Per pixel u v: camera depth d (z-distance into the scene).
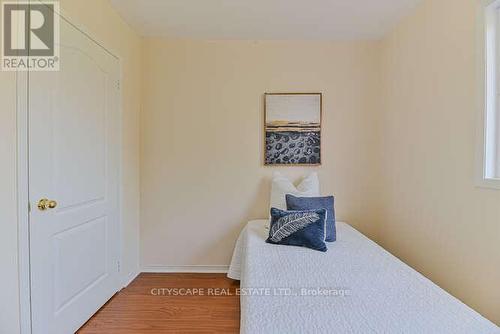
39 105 1.58
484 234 1.62
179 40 2.93
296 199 2.53
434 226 2.07
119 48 2.46
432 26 2.08
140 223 2.94
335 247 2.17
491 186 1.56
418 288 1.47
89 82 2.03
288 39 2.93
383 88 2.86
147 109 2.93
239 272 2.69
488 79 1.61
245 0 2.23
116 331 1.91
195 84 2.95
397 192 2.59
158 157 2.94
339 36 2.87
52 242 1.67
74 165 1.87
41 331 1.58
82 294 1.97
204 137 2.96
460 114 1.80
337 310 1.25
